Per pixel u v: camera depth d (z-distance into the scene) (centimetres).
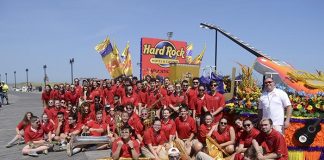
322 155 945
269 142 795
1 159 1060
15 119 2077
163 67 2488
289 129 951
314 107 977
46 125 1223
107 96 1611
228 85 1374
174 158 857
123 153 927
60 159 1058
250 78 1224
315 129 945
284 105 864
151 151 964
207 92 1200
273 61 1341
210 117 955
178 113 1155
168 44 2498
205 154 892
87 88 1722
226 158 901
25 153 1112
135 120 1077
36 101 3875
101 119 1234
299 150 951
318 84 1148
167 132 1000
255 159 812
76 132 1230
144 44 2436
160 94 1396
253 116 1020
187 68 2139
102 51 2223
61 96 1777
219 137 930
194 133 1026
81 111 1274
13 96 5112
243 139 877
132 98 1383
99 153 1132
